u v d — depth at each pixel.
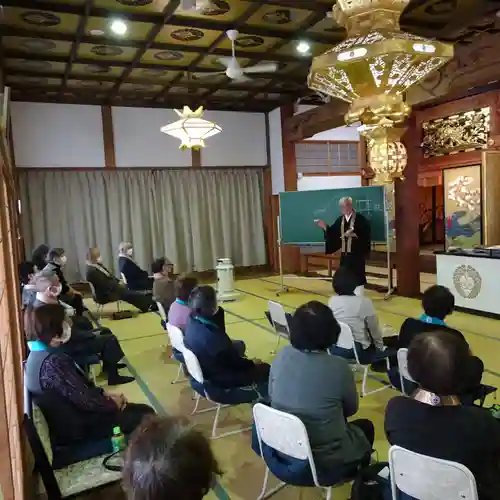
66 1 4.14
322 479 1.70
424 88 5.42
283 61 5.98
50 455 1.79
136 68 6.10
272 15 4.61
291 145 8.52
